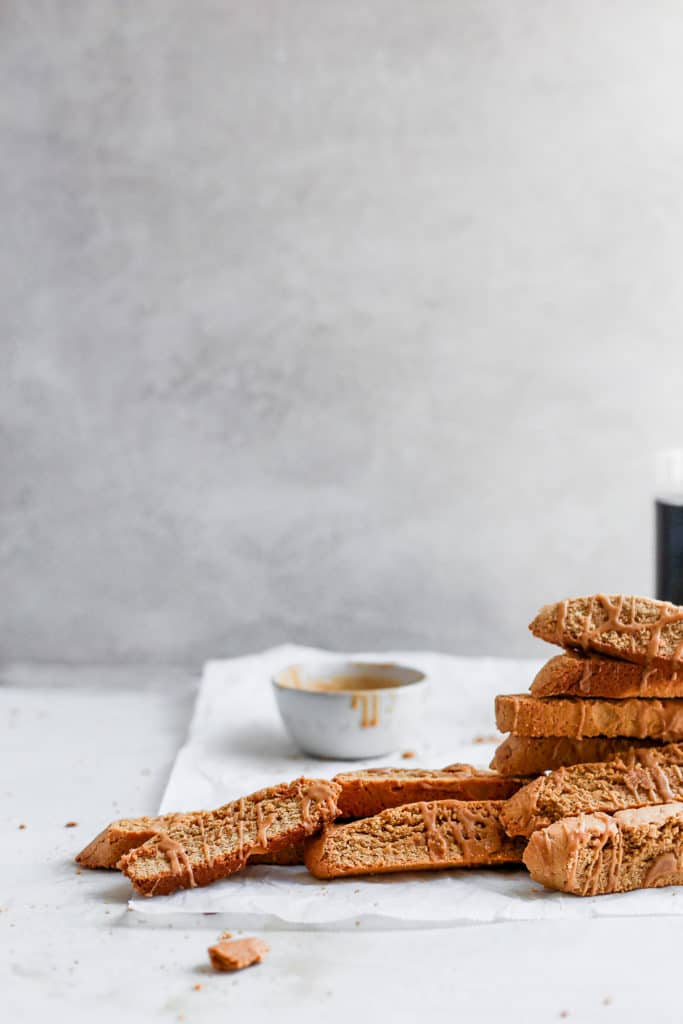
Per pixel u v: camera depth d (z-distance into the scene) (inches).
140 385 64.4
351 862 36.9
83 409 64.5
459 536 66.0
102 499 65.2
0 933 34.5
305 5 62.4
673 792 37.9
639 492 65.9
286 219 63.6
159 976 32.0
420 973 32.2
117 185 63.2
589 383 65.2
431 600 66.3
